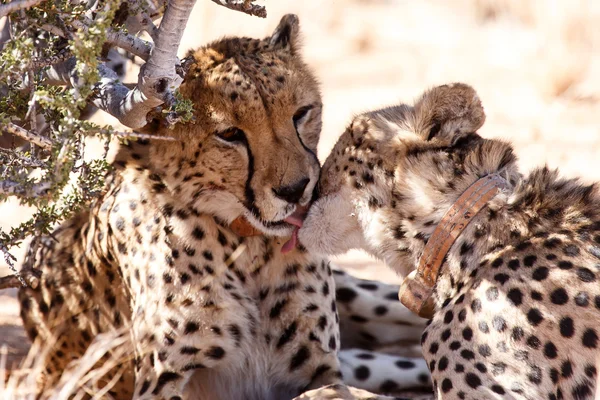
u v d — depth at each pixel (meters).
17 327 10.91
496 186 7.98
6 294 12.01
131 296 8.89
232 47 8.83
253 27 22.09
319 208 8.58
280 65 8.59
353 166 8.42
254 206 8.42
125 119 7.28
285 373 9.23
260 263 8.92
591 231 7.81
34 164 7.12
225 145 8.28
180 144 8.32
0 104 7.70
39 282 9.55
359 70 20.84
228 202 8.55
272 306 9.01
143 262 8.66
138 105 7.05
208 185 8.48
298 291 8.98
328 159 8.64
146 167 8.62
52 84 7.95
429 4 24.14
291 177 8.30
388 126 8.37
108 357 9.23
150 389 8.59
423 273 8.04
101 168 7.64
